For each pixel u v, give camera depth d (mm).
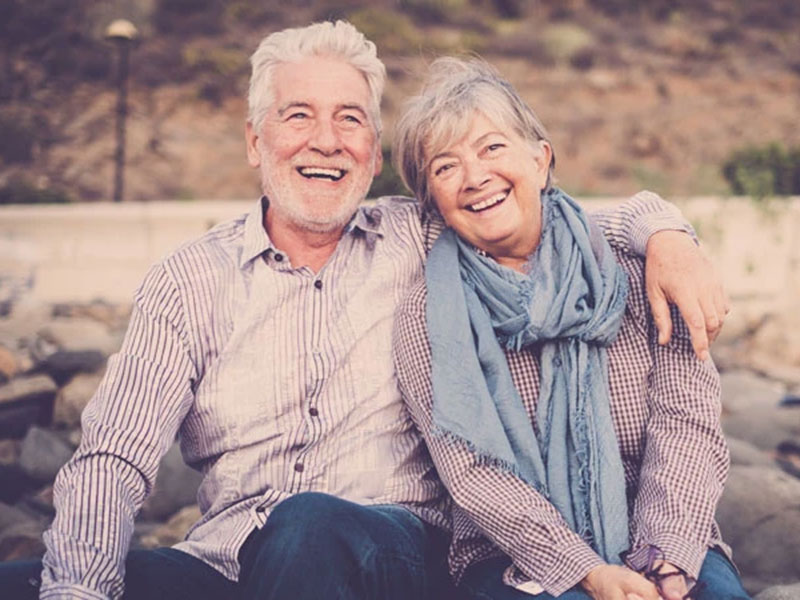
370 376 2234
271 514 1922
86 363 5270
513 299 2156
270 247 2260
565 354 2139
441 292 2189
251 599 1847
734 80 20547
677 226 2203
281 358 2211
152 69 18828
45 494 3936
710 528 2057
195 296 2234
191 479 3838
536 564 1980
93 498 2016
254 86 2350
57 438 4492
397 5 22578
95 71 18375
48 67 18250
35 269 8359
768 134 18234
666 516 2000
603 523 2031
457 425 2066
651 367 2184
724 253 8367
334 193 2279
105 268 8438
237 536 2115
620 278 2166
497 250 2264
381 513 2021
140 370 2164
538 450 2092
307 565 1834
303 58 2316
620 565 1998
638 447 2178
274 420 2203
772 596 2521
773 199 8469
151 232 8477
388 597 1940
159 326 2207
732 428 4496
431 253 2301
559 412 2111
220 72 18719
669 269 2080
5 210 8328
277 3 22000
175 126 17141
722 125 18547
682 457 2061
